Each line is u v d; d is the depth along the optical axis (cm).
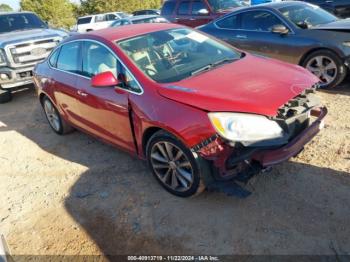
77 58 453
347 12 877
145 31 424
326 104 533
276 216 309
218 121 289
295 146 308
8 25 912
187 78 352
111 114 391
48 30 898
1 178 457
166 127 318
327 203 315
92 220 345
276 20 649
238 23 709
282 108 304
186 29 453
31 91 882
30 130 609
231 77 344
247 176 306
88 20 2297
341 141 411
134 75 359
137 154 390
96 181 409
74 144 521
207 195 350
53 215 362
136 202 359
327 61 585
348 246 272
